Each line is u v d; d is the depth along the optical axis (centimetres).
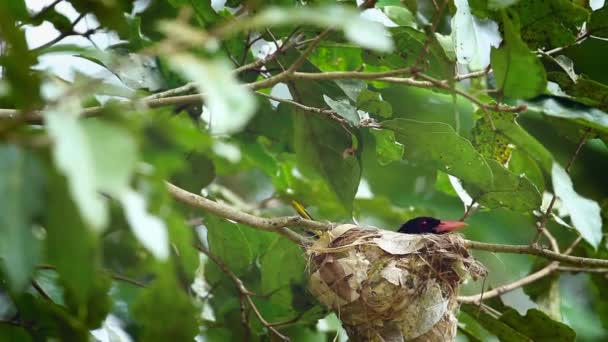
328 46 984
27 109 462
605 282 1145
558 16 891
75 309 741
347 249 979
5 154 442
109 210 679
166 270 567
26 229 443
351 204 1022
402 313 963
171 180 1033
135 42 939
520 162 1031
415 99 1449
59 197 446
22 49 525
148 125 479
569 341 1018
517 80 781
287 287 1065
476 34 888
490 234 1472
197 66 448
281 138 1113
